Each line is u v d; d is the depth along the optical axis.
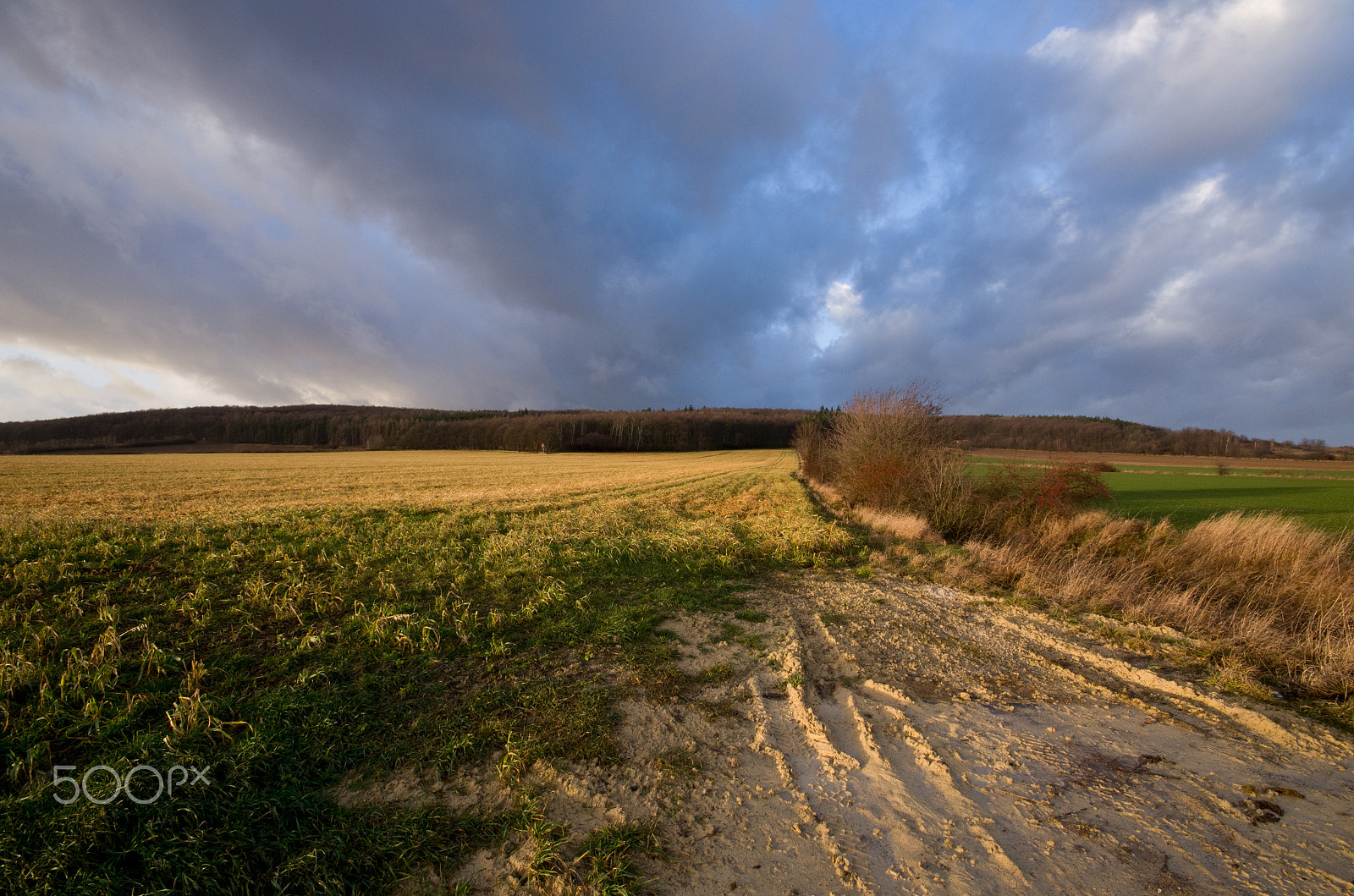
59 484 26.58
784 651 6.98
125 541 9.59
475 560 10.51
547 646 6.85
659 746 4.71
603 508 18.30
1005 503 17.03
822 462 33.75
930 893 3.17
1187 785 4.41
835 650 7.28
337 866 3.25
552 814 3.78
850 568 12.34
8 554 8.36
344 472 39.09
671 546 12.52
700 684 6.03
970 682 6.46
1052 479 15.93
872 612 9.08
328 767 4.16
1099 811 4.03
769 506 21.70
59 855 3.00
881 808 3.99
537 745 4.56
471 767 4.27
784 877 3.28
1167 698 6.16
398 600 7.94
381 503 17.47
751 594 9.90
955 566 12.06
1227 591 10.22
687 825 3.73
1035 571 11.64
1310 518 21.39
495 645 6.61
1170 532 13.84
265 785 3.81
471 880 3.22
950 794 4.19
